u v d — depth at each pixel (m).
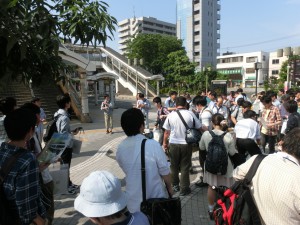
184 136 5.16
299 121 5.57
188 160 5.32
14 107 3.79
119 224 1.56
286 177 2.07
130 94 40.16
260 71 87.31
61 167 4.29
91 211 1.51
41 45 2.45
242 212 2.44
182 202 5.08
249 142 5.34
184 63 49.84
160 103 8.59
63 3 2.65
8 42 2.10
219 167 4.14
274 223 2.10
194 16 93.94
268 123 7.05
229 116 8.51
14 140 2.28
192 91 49.06
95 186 1.54
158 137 7.45
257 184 2.26
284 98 7.77
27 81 2.79
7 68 2.48
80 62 14.73
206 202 5.12
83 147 10.00
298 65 19.72
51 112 15.77
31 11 2.34
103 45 2.77
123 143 2.85
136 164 2.71
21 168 2.14
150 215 2.46
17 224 2.19
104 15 2.63
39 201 2.31
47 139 5.05
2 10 2.19
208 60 95.25
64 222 4.50
